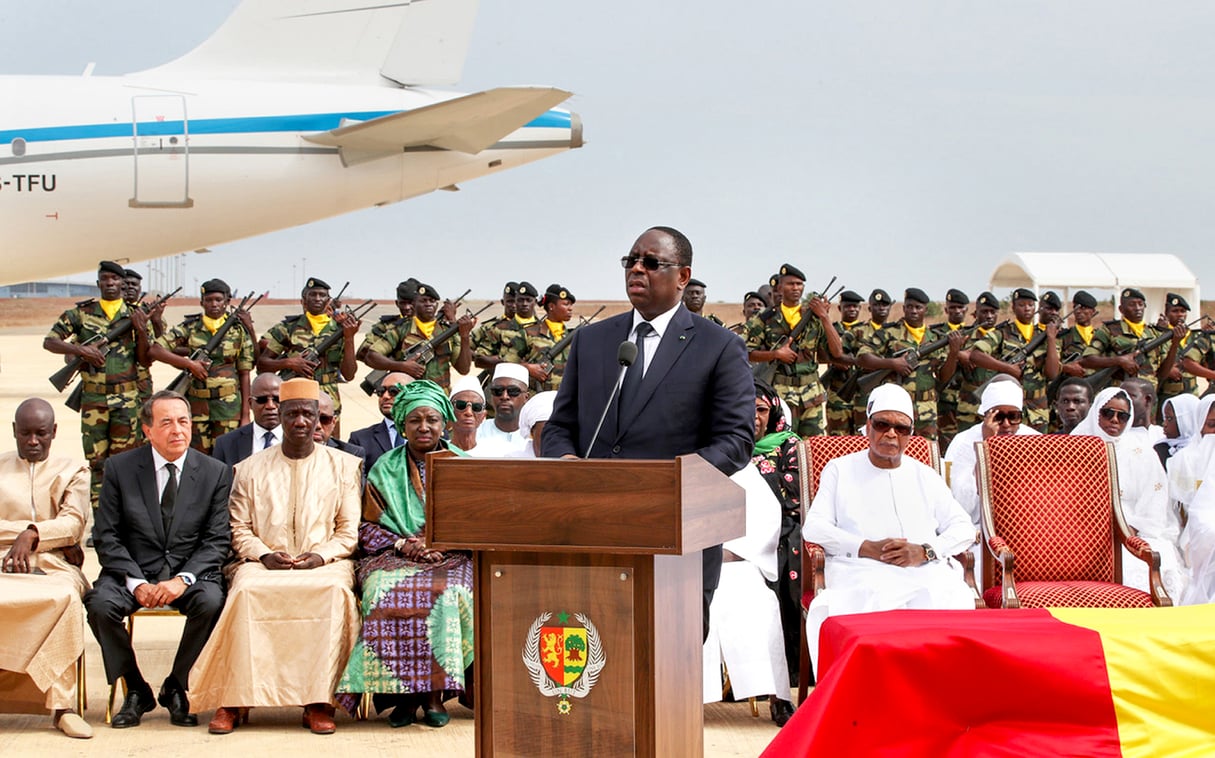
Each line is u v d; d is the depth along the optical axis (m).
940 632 7.16
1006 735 7.10
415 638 10.41
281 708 11.32
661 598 6.50
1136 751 6.98
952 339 22.89
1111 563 11.70
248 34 32.47
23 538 10.71
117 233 30.83
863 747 7.07
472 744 10.11
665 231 8.16
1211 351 25.28
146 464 11.13
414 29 33.62
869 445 11.56
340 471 11.62
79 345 19.55
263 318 82.94
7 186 29.38
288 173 31.55
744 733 10.41
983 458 11.89
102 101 30.23
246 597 10.33
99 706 11.21
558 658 6.54
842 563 11.12
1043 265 35.62
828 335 21.61
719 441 7.91
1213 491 12.48
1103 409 13.52
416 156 32.81
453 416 11.86
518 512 6.42
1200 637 7.11
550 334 23.45
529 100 29.97
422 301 21.77
